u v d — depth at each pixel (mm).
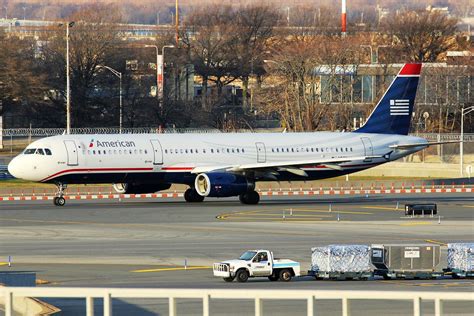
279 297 95188
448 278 173375
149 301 147375
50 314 127938
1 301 124438
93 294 97188
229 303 145250
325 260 170375
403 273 171750
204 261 190250
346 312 94750
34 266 184000
